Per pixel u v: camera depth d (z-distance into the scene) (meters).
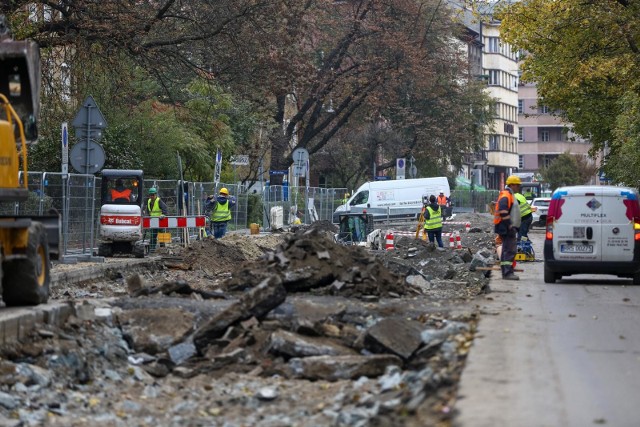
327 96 71.25
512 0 53.62
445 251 38.22
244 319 17.53
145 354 17.08
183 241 46.28
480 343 14.57
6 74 19.00
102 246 36.91
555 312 18.98
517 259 37.38
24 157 18.16
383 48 71.62
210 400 14.05
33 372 14.29
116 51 37.12
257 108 63.12
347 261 22.95
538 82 56.06
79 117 31.33
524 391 10.95
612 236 26.58
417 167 102.94
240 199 60.69
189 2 39.59
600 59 48.78
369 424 10.53
